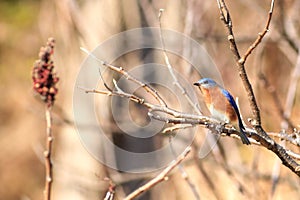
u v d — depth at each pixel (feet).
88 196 44.04
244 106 37.68
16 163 72.84
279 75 46.44
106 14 44.83
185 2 38.09
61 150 51.06
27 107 48.91
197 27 37.68
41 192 72.23
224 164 31.83
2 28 78.84
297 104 38.32
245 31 44.16
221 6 16.98
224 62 40.55
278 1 39.52
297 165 18.26
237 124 17.94
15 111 74.74
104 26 44.45
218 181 35.24
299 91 38.96
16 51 77.92
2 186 71.61
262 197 32.32
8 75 76.18
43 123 73.67
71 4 43.50
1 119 74.59
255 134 18.02
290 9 42.70
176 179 38.01
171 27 38.27
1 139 73.67
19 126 73.97
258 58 33.88
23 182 72.28
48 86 13.24
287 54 38.55
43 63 13.34
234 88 40.06
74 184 44.21
